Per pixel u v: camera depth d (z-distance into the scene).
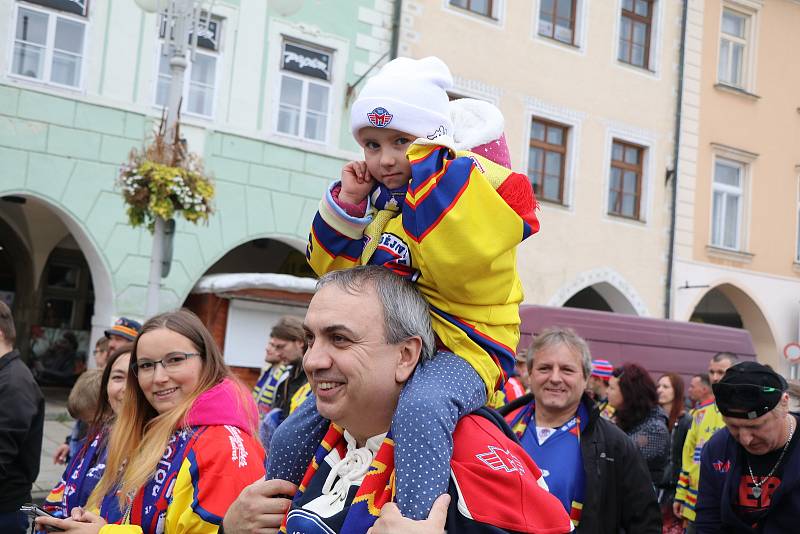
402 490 1.38
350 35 12.23
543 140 14.38
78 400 4.30
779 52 17.02
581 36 14.65
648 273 15.12
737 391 3.02
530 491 1.47
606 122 14.84
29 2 9.98
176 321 2.58
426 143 1.52
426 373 1.52
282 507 1.66
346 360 1.49
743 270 16.19
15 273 16.12
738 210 16.45
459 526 1.41
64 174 10.12
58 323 16.41
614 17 15.09
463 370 1.54
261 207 11.45
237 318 9.98
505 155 1.80
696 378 6.27
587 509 3.03
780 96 16.97
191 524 2.19
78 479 2.90
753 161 16.45
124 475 2.41
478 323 1.58
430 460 1.39
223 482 2.24
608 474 3.09
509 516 1.42
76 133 10.21
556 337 3.29
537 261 13.89
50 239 14.91
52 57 10.15
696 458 5.19
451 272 1.47
